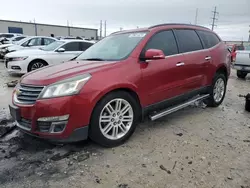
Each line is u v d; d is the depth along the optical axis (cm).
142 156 295
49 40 1251
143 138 347
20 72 852
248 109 487
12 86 699
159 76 358
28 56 847
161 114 371
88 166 272
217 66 484
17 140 338
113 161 283
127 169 266
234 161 284
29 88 293
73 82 277
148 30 379
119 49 367
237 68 981
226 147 321
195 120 428
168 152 305
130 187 236
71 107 273
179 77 395
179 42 409
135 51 342
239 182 243
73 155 296
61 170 264
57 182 243
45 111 272
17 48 1145
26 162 280
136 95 333
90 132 298
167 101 385
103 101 295
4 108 490
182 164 277
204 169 266
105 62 328
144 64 338
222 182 243
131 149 313
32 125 282
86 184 240
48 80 285
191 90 431
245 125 407
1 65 1234
